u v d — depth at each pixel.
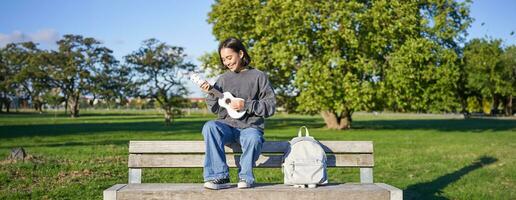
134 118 61.75
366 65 26.53
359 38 27.09
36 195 6.89
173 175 8.93
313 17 26.75
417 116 78.00
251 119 4.57
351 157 4.78
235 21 30.95
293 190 4.04
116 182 8.07
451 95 29.33
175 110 48.06
